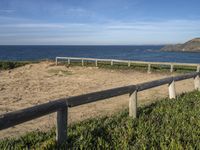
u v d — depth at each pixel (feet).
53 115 15.85
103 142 9.29
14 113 7.36
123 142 9.39
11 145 9.32
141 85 13.03
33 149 8.84
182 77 17.99
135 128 11.08
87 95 9.93
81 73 41.88
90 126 11.29
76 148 8.71
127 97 21.16
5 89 26.27
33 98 21.58
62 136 8.92
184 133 10.44
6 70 47.73
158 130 10.84
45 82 31.73
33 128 13.24
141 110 13.97
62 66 51.08
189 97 17.70
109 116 13.79
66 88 27.12
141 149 8.87
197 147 9.06
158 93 23.26
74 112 16.44
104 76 38.29
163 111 13.96
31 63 56.39
